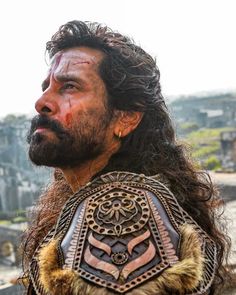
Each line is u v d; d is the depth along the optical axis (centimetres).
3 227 2691
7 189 4272
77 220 124
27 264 174
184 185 162
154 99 161
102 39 156
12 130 4341
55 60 155
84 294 109
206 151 3825
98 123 150
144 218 120
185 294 111
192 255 116
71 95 149
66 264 116
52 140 147
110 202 124
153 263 112
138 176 138
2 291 823
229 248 172
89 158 152
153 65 165
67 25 159
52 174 189
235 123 5091
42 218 181
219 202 183
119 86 152
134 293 107
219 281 159
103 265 111
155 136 163
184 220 129
